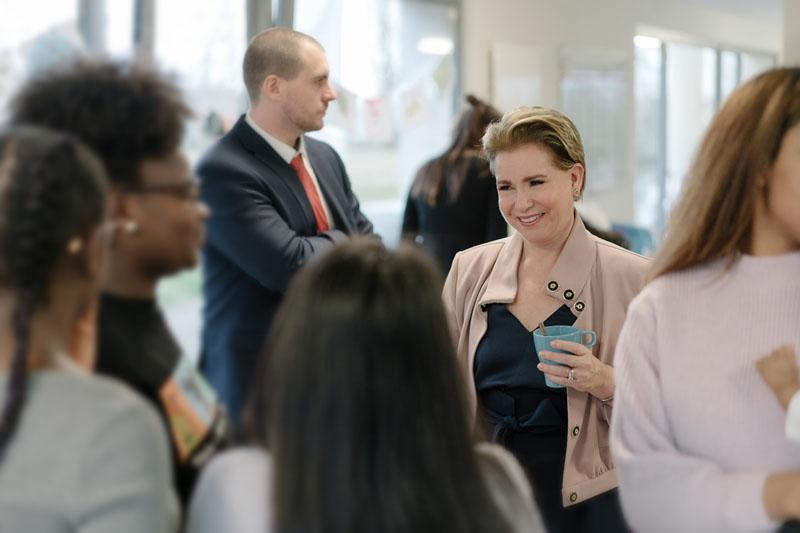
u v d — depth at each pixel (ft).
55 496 3.04
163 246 3.83
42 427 3.09
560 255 6.06
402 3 17.15
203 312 7.64
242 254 7.48
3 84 10.38
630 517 4.55
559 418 5.88
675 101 31.35
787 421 4.04
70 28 11.12
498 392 6.08
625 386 4.61
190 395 3.97
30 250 3.13
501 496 3.36
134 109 3.72
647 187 29.45
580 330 5.75
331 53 15.71
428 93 17.99
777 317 4.37
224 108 13.29
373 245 3.26
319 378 3.01
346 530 2.95
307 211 8.09
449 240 10.98
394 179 17.42
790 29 14.99
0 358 3.22
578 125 22.66
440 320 3.15
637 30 25.98
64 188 3.19
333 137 16.02
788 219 4.32
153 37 12.15
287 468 3.02
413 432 3.02
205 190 7.52
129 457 3.14
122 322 3.75
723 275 4.51
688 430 4.44
